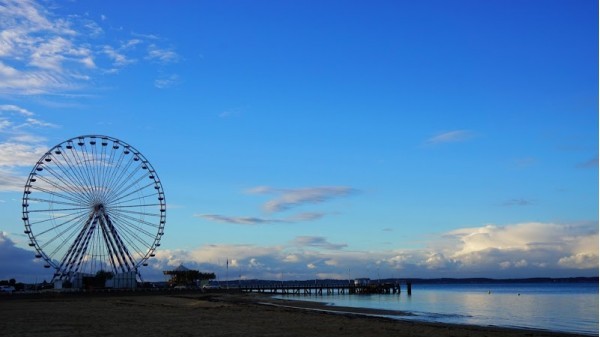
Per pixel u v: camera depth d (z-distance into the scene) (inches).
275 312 1998.0
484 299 4603.8
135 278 4156.0
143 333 1220.5
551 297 5123.0
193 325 1417.3
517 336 1370.6
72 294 3513.8
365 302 3909.9
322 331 1311.5
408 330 1386.6
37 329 1299.2
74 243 3880.4
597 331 1705.2
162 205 4217.5
